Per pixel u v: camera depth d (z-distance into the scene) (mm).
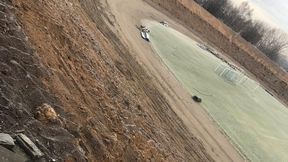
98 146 12414
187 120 29547
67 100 12734
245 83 53188
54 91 12172
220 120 34562
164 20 58000
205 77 43469
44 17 15906
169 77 35438
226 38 77062
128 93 21359
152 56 37531
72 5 24609
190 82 38812
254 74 75438
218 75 47594
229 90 44750
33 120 9898
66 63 15438
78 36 19344
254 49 86562
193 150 25391
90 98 15312
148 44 40344
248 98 46906
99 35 26141
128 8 48031
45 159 9047
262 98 52781
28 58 11781
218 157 27781
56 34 16344
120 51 28734
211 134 30531
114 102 17781
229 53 74688
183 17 68250
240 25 97562
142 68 31000
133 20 44688
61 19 18172
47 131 10086
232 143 31531
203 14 77438
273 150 34969
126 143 15250
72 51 16953
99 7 36750
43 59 13102
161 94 29641
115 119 16250
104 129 14156
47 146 9586
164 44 45156
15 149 8484
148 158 16641
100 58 20953
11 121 9148
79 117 12703
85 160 10773
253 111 43219
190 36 62000
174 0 68312
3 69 10359
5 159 7949
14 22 12500
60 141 10195
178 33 56406
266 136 37531
